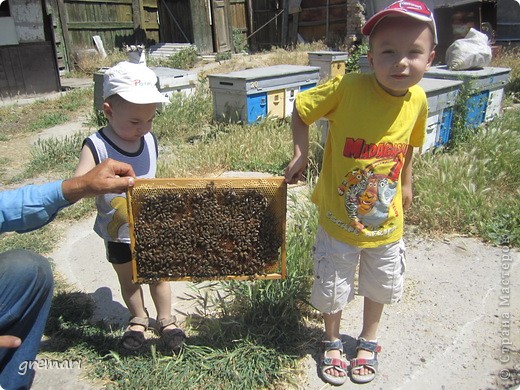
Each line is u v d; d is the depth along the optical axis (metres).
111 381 1.34
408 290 1.71
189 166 2.92
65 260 2.00
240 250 1.21
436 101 2.65
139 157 1.32
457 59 3.19
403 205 1.41
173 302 1.69
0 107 4.95
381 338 1.49
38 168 3.09
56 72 5.80
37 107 4.94
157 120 3.83
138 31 8.36
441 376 1.34
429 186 2.26
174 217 1.19
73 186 1.05
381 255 1.25
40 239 2.16
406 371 1.36
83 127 4.21
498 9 6.76
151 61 7.11
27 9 5.43
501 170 2.49
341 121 1.19
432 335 1.49
